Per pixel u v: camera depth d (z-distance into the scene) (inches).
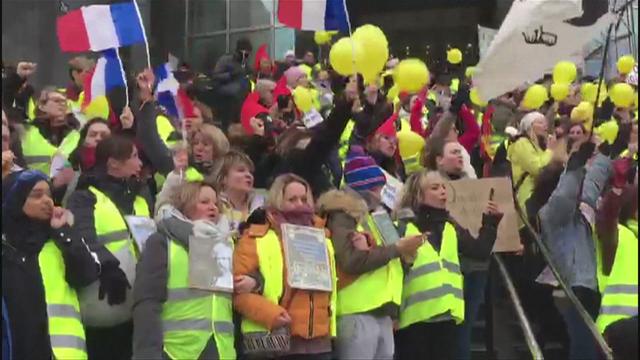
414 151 299.7
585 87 375.2
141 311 185.8
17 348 178.4
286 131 258.1
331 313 210.5
